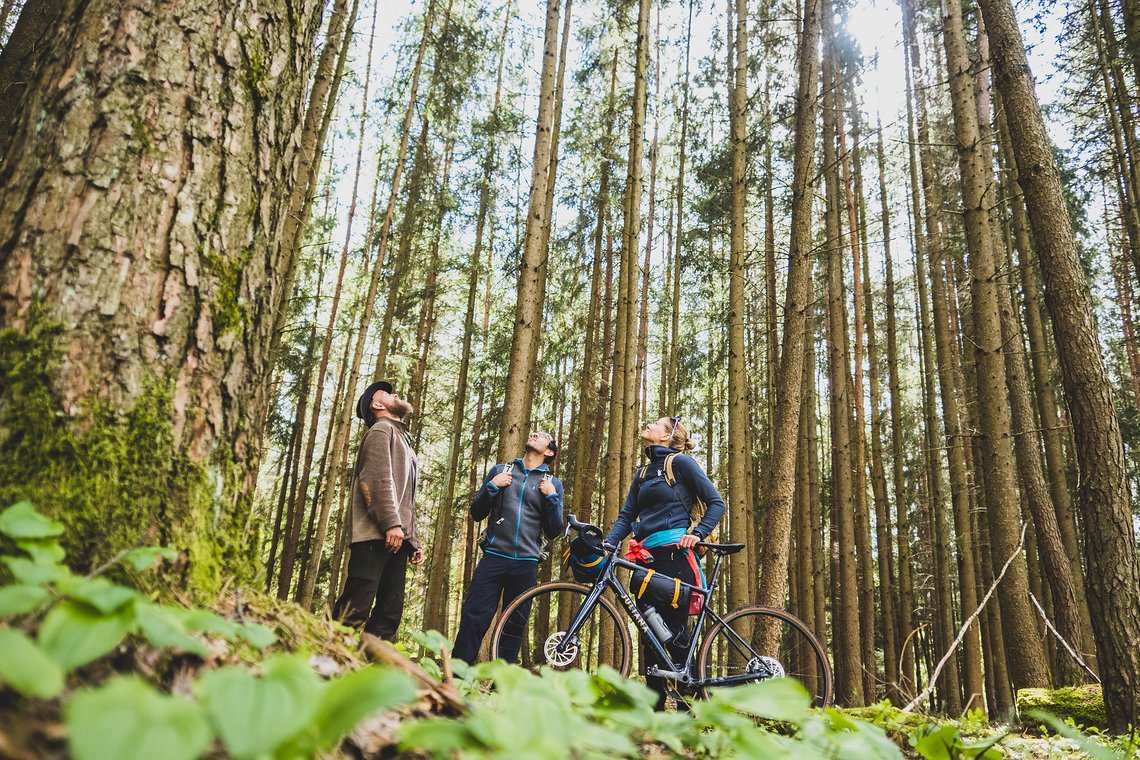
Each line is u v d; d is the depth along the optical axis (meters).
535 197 7.83
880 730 1.61
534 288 7.59
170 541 1.47
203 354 1.64
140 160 1.60
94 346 1.47
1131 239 9.89
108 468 1.42
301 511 14.13
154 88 1.66
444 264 15.34
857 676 10.76
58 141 1.56
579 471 13.98
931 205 13.43
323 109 9.12
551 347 12.79
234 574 1.62
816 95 6.41
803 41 6.53
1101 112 10.96
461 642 3.97
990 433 6.51
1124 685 3.59
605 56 12.77
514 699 1.10
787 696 1.29
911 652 13.09
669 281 17.47
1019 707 5.25
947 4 7.50
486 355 14.57
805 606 12.22
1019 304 13.23
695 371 16.09
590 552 4.01
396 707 1.41
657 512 4.06
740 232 9.46
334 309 14.97
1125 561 3.70
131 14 1.67
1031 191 4.22
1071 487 12.62
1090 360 3.92
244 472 1.73
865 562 12.83
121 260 1.54
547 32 8.30
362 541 3.57
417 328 15.80
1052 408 11.09
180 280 1.61
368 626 3.70
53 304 1.46
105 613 0.97
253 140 1.84
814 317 14.62
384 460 3.67
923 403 16.25
